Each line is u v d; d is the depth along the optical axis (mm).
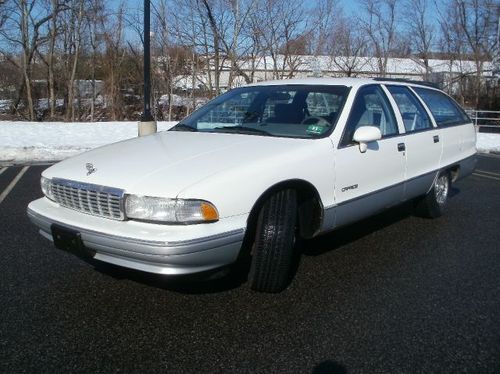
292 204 3387
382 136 4328
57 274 3863
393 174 4379
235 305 3346
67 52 27234
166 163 3242
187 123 4500
